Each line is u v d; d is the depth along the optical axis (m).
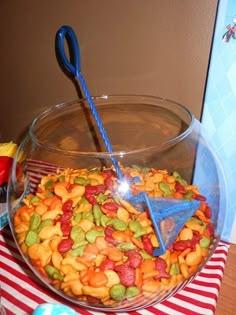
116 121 0.62
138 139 0.62
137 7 0.51
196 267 0.37
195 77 0.52
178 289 0.39
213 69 0.45
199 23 0.48
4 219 0.55
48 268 0.35
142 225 0.36
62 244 0.35
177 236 0.37
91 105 0.47
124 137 0.63
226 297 0.42
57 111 0.61
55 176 0.50
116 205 0.38
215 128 0.48
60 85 0.66
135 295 0.34
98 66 0.59
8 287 0.44
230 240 0.51
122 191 0.40
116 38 0.55
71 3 0.56
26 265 0.47
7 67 0.70
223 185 0.46
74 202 0.40
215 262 0.46
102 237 0.35
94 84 0.61
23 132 0.76
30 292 0.43
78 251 0.34
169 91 0.55
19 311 0.40
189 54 0.50
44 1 0.58
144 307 0.40
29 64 0.67
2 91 0.74
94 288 0.32
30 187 0.48
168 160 0.50
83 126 0.65
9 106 0.75
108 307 0.38
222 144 0.48
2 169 0.58
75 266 0.33
